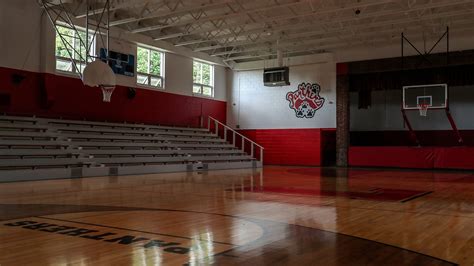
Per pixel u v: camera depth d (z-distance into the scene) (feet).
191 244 12.09
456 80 51.65
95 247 11.62
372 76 56.65
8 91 39.78
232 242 12.39
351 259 10.58
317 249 11.60
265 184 31.68
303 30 51.62
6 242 12.19
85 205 19.81
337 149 58.03
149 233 13.56
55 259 10.39
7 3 39.75
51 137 40.09
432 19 44.62
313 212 18.25
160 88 55.01
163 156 48.75
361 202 21.70
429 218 16.90
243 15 45.47
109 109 48.52
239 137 65.26
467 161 51.26
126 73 50.26
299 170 50.52
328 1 41.32
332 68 58.95
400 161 54.85
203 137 59.26
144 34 51.60
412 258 10.71
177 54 57.26
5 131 37.09
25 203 20.38
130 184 30.63
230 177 38.37
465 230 14.42
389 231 14.19
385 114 62.13
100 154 42.06
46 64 42.11
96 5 43.34
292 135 61.77
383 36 51.78
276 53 60.18
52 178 35.14
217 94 64.54
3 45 39.45
